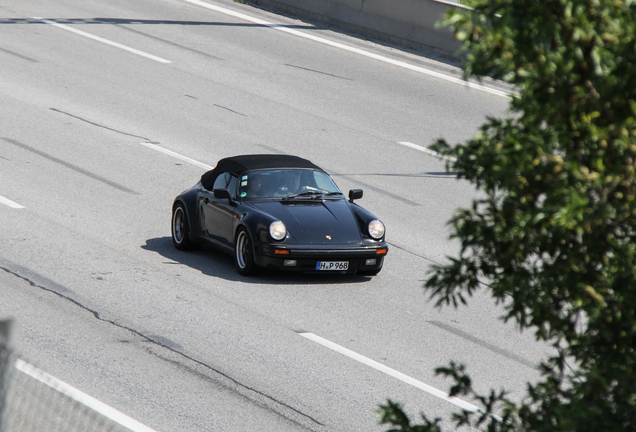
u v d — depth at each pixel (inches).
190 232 1583.4
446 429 911.0
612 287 454.9
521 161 436.8
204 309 1262.3
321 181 1584.6
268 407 940.6
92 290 1301.7
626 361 450.3
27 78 2827.3
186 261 1524.4
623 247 447.5
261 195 1519.4
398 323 1264.8
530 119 451.2
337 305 1331.2
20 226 1604.3
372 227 1466.5
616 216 427.5
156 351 1080.8
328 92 2955.2
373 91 3002.0
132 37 3486.7
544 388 490.3
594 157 441.4
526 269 475.8
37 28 3508.9
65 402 893.8
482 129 474.9
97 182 1948.8
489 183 474.6
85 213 1734.7
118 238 1610.5
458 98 2982.3
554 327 470.6
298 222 1444.4
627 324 443.5
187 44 3447.3
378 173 2188.7
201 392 965.8
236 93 2871.6
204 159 2193.7
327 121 2640.3
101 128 2386.8
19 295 1246.3
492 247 476.4
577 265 450.0
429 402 983.6
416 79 3179.1
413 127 2642.7
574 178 427.5
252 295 1352.1
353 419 924.0
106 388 951.6
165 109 2635.3
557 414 443.8
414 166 2279.8
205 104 2723.9
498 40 430.6
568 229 429.1
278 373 1040.2
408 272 1530.5
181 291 1339.8
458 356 1144.2
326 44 3587.6
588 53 414.9
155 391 957.8
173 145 2293.3
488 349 1180.5
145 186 1957.4
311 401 964.6
